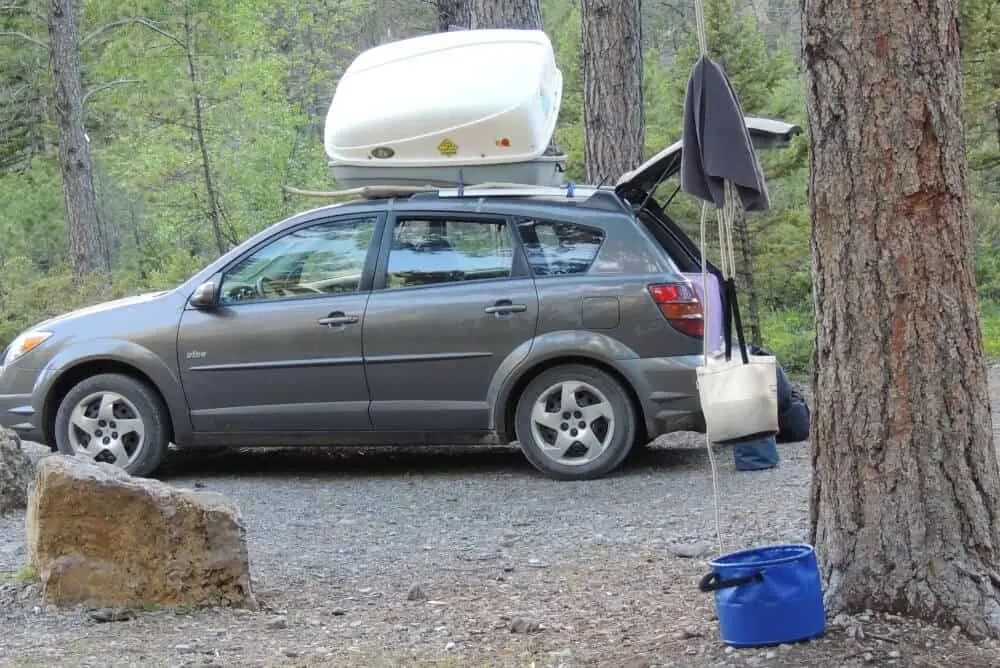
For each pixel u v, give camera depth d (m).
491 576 6.59
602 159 14.90
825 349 4.90
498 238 9.24
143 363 9.52
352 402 9.26
